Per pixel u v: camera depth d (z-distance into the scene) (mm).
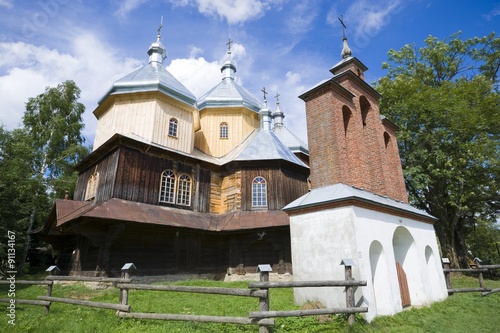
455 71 24750
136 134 18766
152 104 19266
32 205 22469
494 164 18344
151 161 17219
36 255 30453
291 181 19844
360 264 7746
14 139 22062
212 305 9109
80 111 30281
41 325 6688
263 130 22781
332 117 10156
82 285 13172
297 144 28688
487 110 19359
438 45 24703
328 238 8531
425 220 12180
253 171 19391
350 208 8258
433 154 19797
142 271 14477
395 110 21594
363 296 7402
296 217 9516
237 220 17562
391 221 9867
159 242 15547
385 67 26266
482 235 41625
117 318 6746
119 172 15562
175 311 8359
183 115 20719
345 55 13969
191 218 17250
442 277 11750
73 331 6180
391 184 12023
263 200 18828
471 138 20078
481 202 21000
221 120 24828
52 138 27047
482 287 12648
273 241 16578
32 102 28688
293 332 6250
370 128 12453
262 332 5645
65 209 15250
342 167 9570
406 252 11047
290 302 9375
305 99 11266
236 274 16891
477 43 24203
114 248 13930
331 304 8039
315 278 8547
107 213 13477
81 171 19938
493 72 24328
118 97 19891
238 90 26578
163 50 23938
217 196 20016
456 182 20016
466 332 7453
